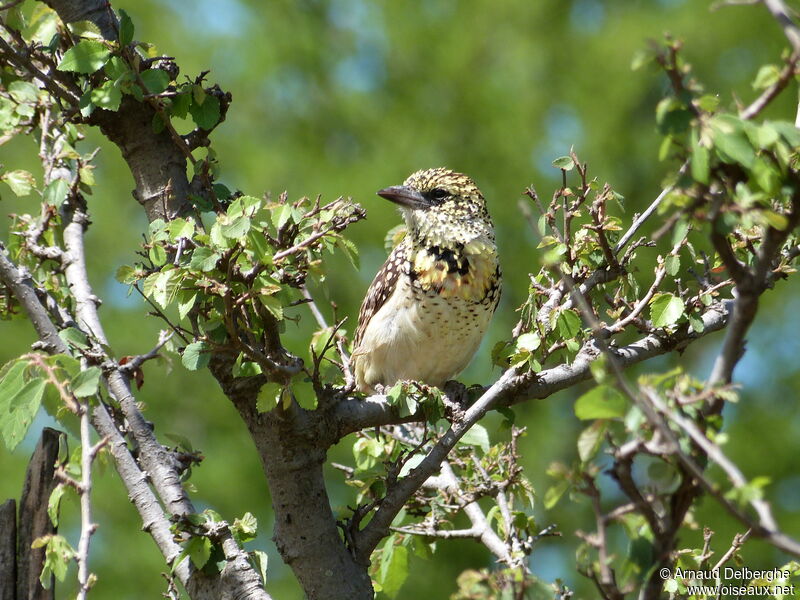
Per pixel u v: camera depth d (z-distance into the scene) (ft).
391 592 33.55
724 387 18.03
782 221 18.39
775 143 18.89
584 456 18.67
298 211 26.07
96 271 74.08
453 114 79.20
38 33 33.37
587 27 81.15
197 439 69.15
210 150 31.50
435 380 40.42
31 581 27.58
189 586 27.89
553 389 30.81
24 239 33.12
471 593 22.79
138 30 78.74
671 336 32.04
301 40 80.84
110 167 76.48
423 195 38.70
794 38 18.28
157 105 30.12
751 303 18.51
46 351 29.60
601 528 18.83
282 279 26.50
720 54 76.07
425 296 38.06
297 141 78.48
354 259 26.91
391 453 34.24
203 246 25.03
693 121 18.75
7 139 34.96
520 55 79.77
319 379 28.37
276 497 28.91
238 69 79.61
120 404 29.58
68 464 27.68
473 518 34.06
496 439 71.26
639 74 75.92
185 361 25.64
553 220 31.01
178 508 28.50
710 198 18.86
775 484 72.38
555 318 28.63
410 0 82.33
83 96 29.48
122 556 63.41
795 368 75.87
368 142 79.15
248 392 28.40
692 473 17.52
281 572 65.87
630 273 31.19
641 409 17.81
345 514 30.35
